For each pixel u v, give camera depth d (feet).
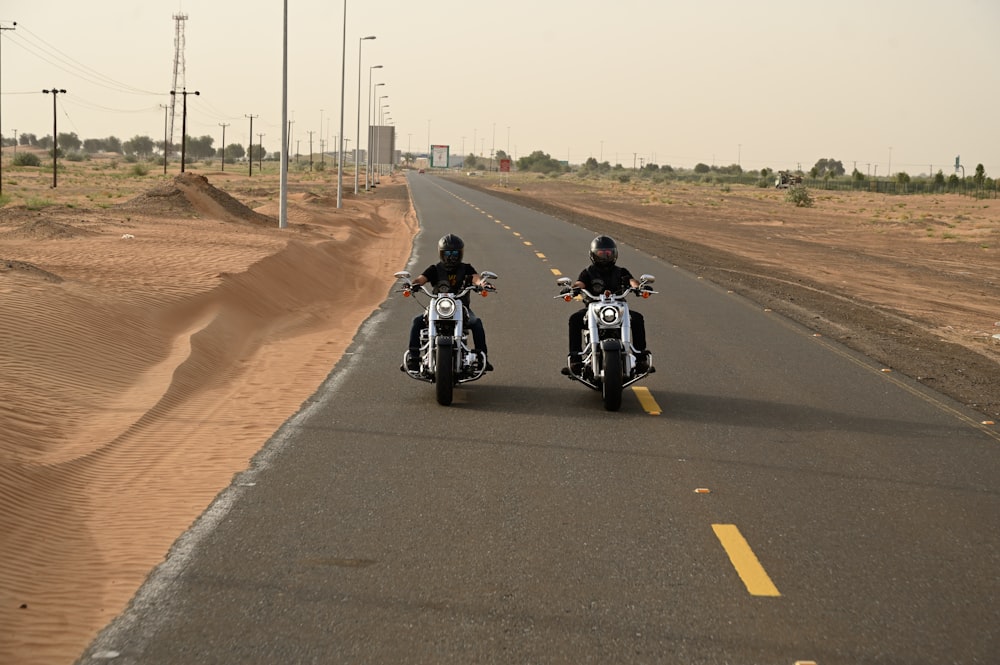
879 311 69.36
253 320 56.90
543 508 25.23
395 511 24.86
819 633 18.16
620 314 36.17
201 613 18.76
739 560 21.80
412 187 367.25
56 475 27.22
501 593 19.80
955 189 475.31
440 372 35.86
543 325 56.95
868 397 39.40
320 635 17.81
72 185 253.03
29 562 21.29
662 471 28.71
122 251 75.36
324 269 84.58
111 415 33.91
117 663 16.76
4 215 112.37
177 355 43.01
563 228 146.92
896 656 17.29
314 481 27.32
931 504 26.11
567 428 33.60
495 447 31.04
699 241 147.95
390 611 18.88
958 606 19.51
